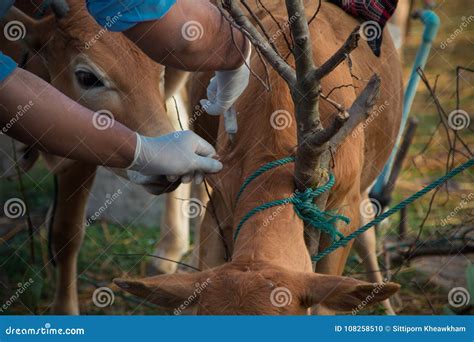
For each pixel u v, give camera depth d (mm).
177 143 3676
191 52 3566
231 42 3611
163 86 4383
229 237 3990
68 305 5121
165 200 5715
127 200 6285
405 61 7707
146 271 5758
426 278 5238
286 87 3668
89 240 6027
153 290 3230
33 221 6062
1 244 5723
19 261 5559
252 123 3676
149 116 4152
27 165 5066
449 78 7789
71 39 4215
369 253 5012
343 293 3102
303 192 3428
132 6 3461
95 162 3689
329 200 3766
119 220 6293
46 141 3625
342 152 3717
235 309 3088
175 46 3549
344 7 4328
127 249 5914
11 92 3559
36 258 5648
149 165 3660
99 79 4176
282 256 3283
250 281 3127
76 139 3611
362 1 4246
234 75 3680
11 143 5207
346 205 3982
